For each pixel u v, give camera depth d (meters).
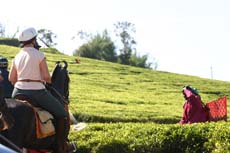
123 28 101.75
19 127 10.27
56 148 11.60
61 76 12.62
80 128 12.89
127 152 14.46
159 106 29.86
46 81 11.44
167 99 34.91
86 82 40.25
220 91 44.91
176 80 51.12
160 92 39.62
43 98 11.20
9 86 14.59
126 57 96.00
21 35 11.44
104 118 23.03
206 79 55.66
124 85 41.88
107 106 26.75
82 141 14.93
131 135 14.94
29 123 10.52
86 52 93.94
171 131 14.69
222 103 19.67
